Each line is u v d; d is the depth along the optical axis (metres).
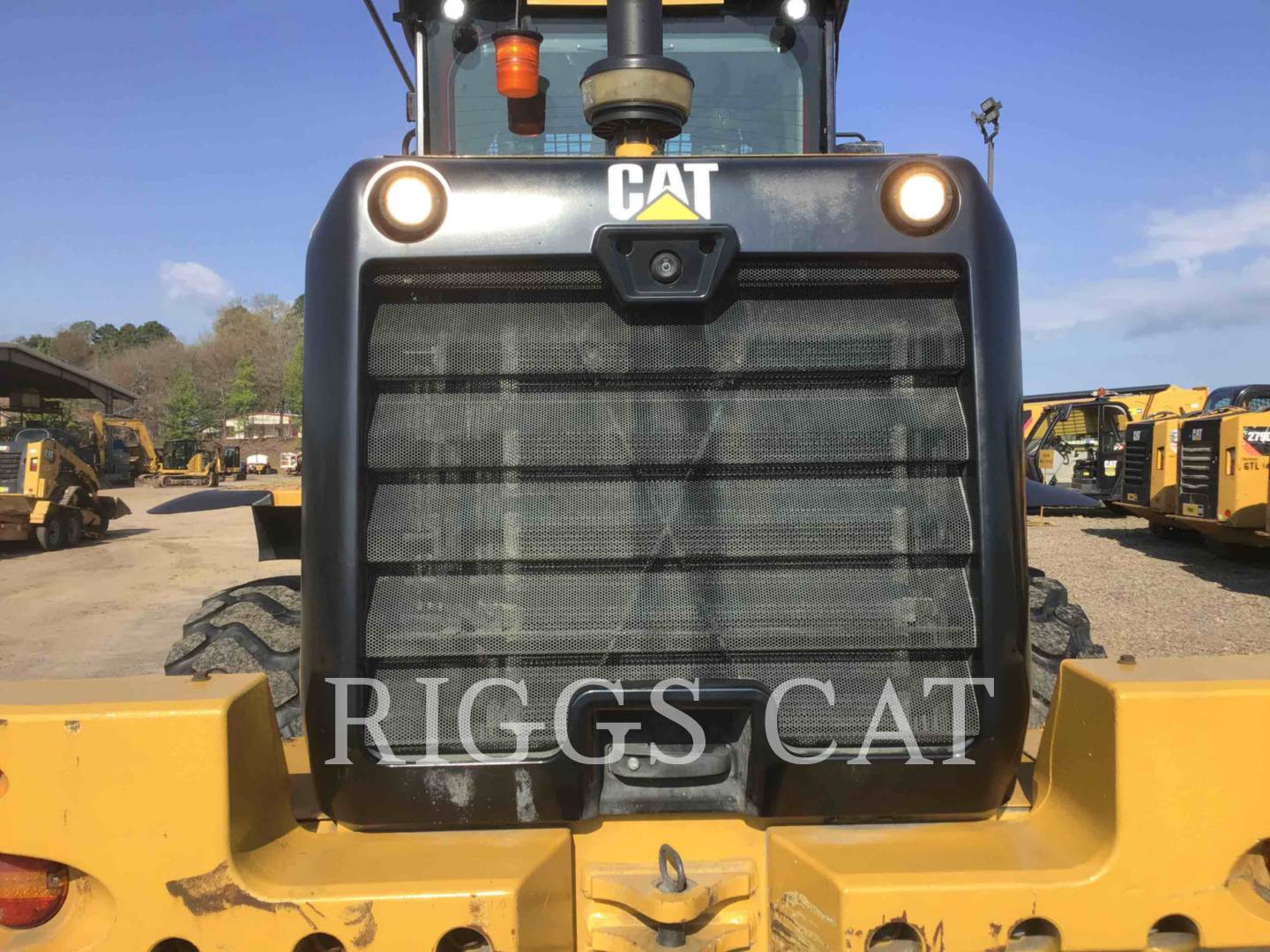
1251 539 12.85
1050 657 3.02
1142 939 1.92
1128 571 12.67
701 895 1.99
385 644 2.10
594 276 2.12
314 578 2.11
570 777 2.09
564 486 2.13
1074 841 2.03
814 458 2.13
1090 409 23.00
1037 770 2.25
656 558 2.12
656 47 2.50
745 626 2.12
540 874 1.96
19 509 17.45
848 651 2.13
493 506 2.12
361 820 2.12
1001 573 2.12
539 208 2.09
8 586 13.48
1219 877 1.94
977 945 1.89
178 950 1.92
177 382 85.00
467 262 2.09
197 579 14.11
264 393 92.94
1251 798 1.95
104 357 104.81
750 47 3.49
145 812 1.87
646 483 2.13
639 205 2.09
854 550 2.13
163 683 2.06
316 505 2.11
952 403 2.15
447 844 2.06
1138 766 1.93
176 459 46.47
